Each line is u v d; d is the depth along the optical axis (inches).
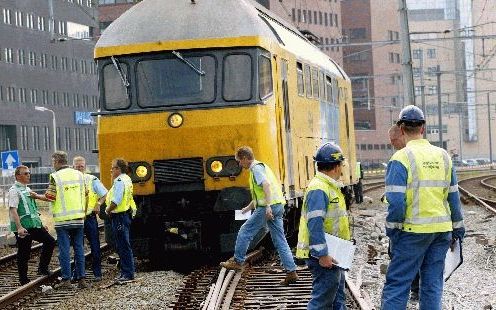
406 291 744.3
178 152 1395.2
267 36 1448.1
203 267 1395.2
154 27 1427.2
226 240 1393.9
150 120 1402.6
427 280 752.3
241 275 1259.8
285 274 1294.3
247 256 1405.0
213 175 1385.3
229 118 1391.5
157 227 1433.3
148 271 1459.2
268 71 1439.5
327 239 755.4
